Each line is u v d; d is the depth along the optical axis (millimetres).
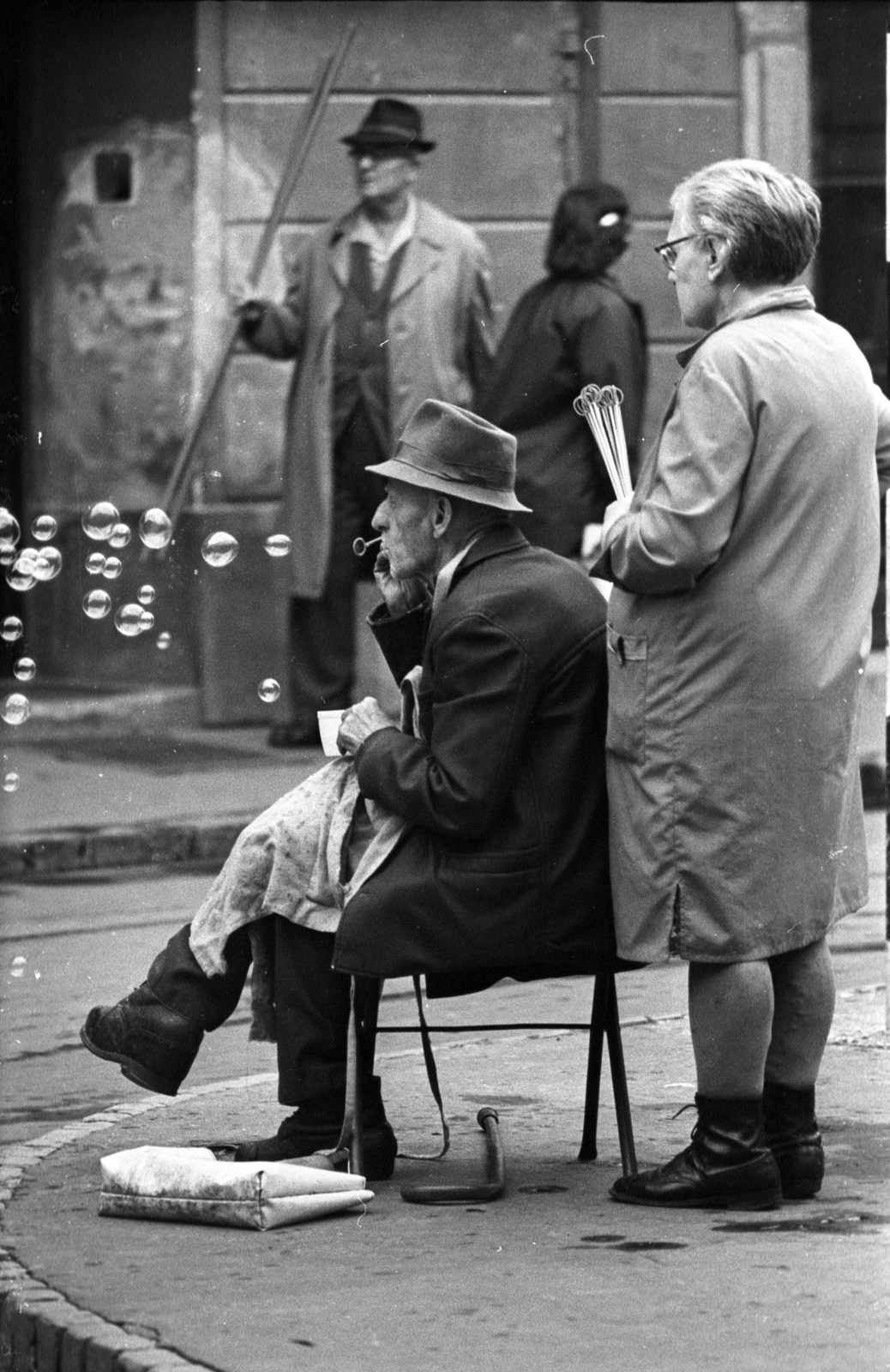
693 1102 6891
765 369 5477
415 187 16953
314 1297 5043
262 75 16875
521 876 5730
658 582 5438
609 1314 4867
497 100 16984
